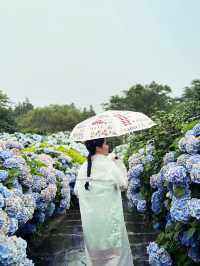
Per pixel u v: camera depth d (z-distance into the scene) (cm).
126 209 764
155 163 471
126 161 962
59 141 1121
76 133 390
